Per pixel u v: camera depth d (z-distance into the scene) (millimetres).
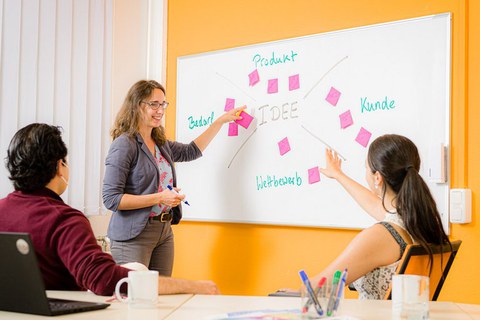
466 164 2527
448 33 2574
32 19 3082
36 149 1746
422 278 1359
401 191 1934
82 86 3371
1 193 2918
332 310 1371
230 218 3281
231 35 3359
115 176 2855
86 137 3400
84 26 3383
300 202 3012
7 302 1421
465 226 2523
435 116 2602
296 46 3064
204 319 1341
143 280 1499
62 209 1719
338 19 2947
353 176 2838
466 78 2537
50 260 1720
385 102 2754
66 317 1372
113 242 2957
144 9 3721
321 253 2955
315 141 2977
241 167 3250
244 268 3238
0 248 1364
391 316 1427
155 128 3084
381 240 1902
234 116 3236
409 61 2689
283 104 3104
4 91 2943
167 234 3088
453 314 1489
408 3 2721
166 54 3635
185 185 3480
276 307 1524
